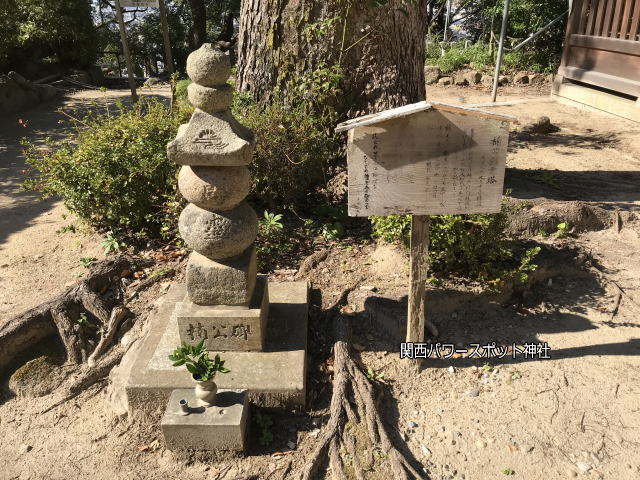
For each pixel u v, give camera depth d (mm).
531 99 11375
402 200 3205
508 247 4734
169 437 3176
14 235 5727
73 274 4863
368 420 3266
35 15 13930
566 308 4406
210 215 3326
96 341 4211
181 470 3213
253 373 3459
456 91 12719
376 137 3047
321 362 3795
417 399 3572
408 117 2996
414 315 3662
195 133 3043
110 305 4406
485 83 13383
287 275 4656
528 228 5234
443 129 3029
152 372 3479
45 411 3750
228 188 3230
